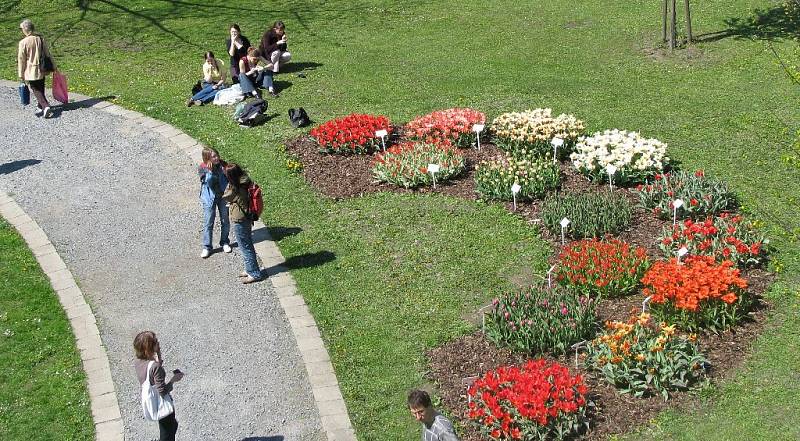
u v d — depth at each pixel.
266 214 14.48
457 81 19.77
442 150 15.60
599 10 24.27
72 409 10.45
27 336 11.73
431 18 24.45
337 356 11.08
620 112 17.80
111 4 26.27
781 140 16.20
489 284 12.32
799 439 9.19
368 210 14.45
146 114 18.42
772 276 12.16
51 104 19.22
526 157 15.41
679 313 11.07
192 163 16.31
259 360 11.16
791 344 10.73
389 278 12.61
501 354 10.82
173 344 11.55
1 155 16.95
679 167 15.42
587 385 10.18
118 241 13.98
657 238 13.11
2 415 10.36
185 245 13.80
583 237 13.29
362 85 19.64
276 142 16.88
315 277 12.75
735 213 13.86
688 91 18.75
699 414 9.69
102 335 11.77
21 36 24.08
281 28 20.34
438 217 14.10
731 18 22.69
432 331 11.40
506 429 9.25
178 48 22.78
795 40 20.86
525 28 23.31
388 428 9.91
